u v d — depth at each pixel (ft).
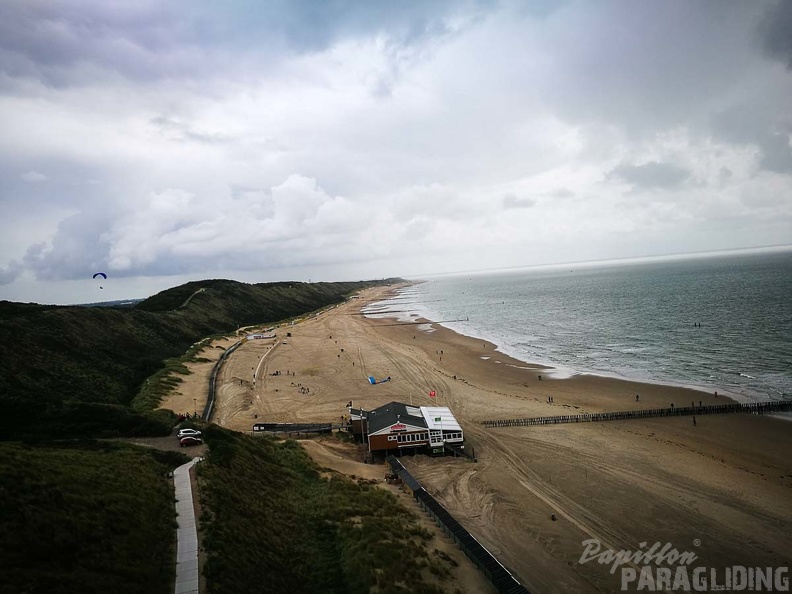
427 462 150.41
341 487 117.08
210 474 100.68
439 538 98.99
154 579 63.87
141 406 190.19
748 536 100.32
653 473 133.08
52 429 134.10
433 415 170.50
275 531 89.81
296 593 73.15
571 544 99.35
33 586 52.60
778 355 257.14
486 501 120.98
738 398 196.95
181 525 80.02
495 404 209.87
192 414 191.21
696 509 112.06
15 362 198.08
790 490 120.78
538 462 145.59
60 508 68.80
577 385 238.07
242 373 277.64
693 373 239.71
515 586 79.46
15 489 68.33
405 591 75.51
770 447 149.18
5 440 121.19
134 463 100.53
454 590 79.66
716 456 144.87
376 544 88.07
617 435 165.68
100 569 60.64
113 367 243.81
